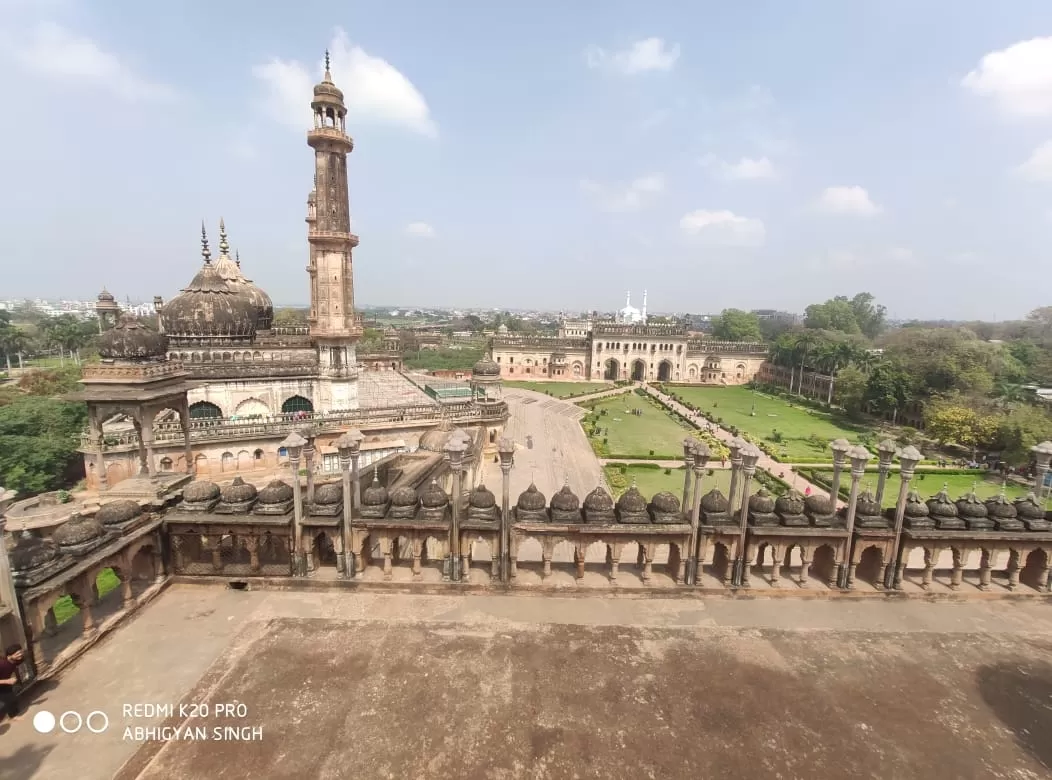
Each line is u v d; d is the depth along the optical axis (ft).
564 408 267.80
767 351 387.96
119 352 71.56
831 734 30.94
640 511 45.42
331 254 138.82
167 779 27.07
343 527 44.50
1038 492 49.55
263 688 33.24
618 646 38.11
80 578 35.70
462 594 44.11
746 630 40.50
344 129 136.15
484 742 29.58
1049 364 248.73
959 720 32.37
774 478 146.41
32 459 120.37
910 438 199.41
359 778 27.25
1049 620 43.19
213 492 46.01
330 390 145.59
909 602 45.09
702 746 29.81
